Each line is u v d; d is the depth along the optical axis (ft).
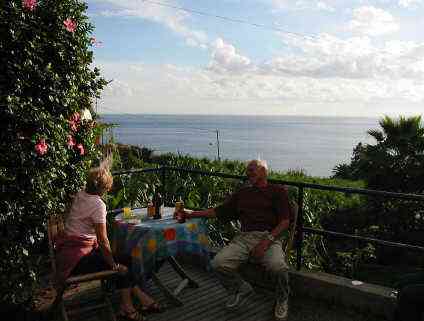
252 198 15.83
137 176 28.99
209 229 23.52
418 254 30.71
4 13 13.75
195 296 16.39
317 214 32.94
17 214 14.47
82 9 16.94
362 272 27.02
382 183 40.01
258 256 15.10
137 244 14.87
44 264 18.08
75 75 16.62
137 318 14.44
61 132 15.97
